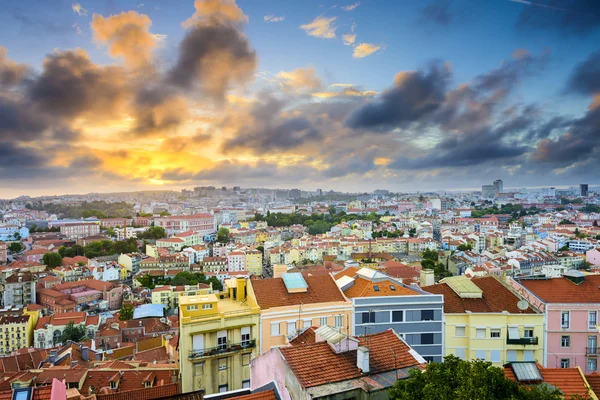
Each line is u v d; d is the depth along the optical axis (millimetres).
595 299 74875
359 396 37219
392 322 76562
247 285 80875
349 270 93250
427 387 33656
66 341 168750
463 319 76500
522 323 74875
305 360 40625
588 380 46312
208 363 68438
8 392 43125
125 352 136250
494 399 32625
